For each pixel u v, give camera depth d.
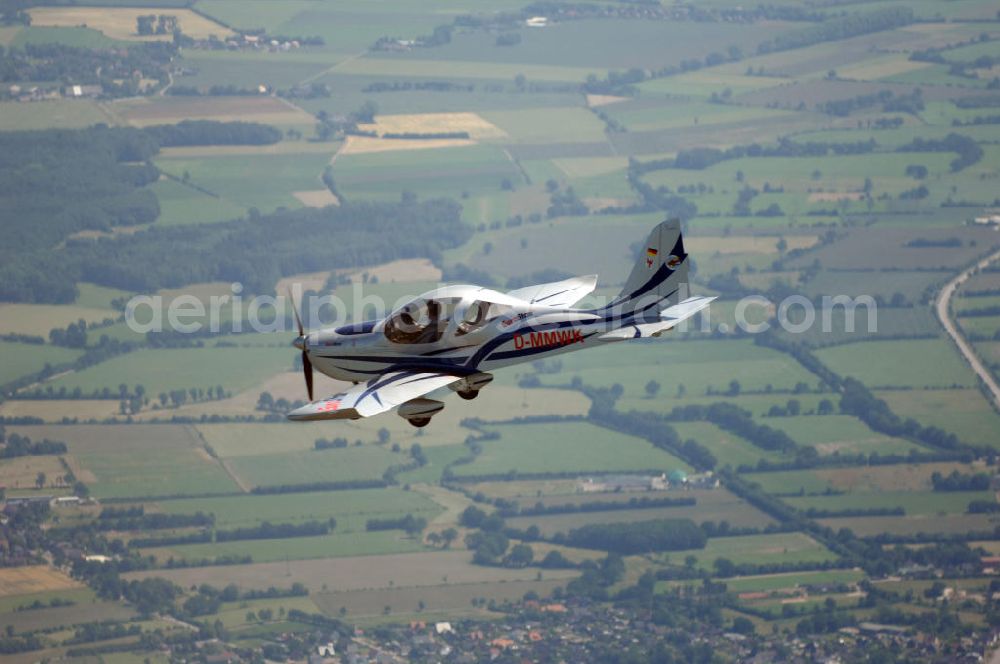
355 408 60.28
